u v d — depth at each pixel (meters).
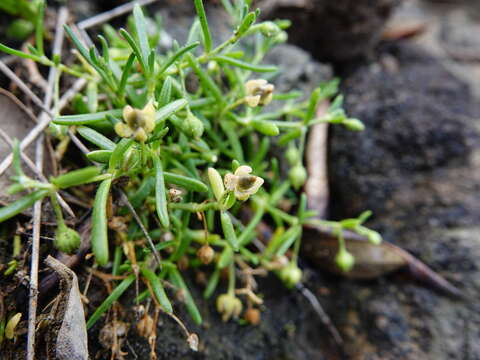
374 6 0.09
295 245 0.07
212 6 0.09
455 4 0.14
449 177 0.08
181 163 0.06
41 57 0.05
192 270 0.07
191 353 0.06
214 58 0.05
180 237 0.05
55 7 0.07
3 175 0.05
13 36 0.07
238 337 0.07
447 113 0.09
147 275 0.05
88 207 0.06
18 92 0.06
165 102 0.05
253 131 0.07
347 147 0.08
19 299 0.05
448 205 0.08
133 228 0.05
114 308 0.05
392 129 0.08
